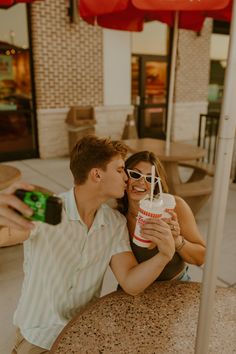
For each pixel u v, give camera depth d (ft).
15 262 11.26
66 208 4.62
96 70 28.73
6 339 7.84
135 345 3.96
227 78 2.53
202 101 37.50
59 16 25.64
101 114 30.04
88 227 4.78
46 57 25.76
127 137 30.42
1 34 24.32
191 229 6.01
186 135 37.04
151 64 33.14
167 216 4.62
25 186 3.09
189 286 5.17
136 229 4.42
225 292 5.09
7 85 25.30
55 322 4.79
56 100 26.99
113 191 4.55
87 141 4.56
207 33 35.58
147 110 33.88
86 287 4.91
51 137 27.43
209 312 3.05
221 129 2.62
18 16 24.47
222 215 2.79
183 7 10.43
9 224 3.05
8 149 26.25
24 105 26.32
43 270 4.68
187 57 34.76
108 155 4.42
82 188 4.58
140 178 5.43
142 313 4.51
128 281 4.72
